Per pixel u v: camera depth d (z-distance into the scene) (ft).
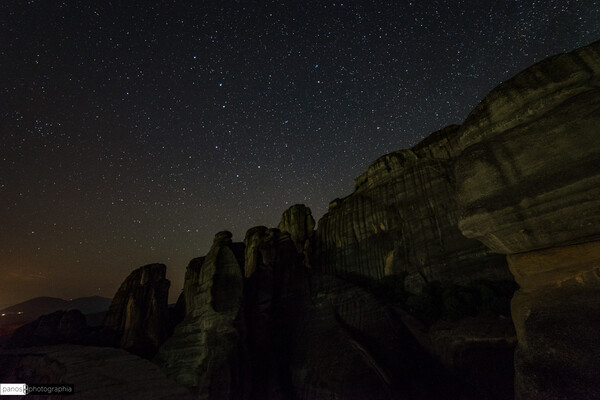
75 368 14.11
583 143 15.88
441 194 108.47
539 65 18.84
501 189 18.67
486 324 71.10
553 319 16.01
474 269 88.79
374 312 91.76
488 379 64.03
